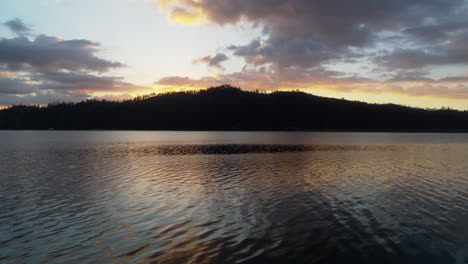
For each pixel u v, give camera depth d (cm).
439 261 855
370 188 1839
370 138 11769
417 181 2083
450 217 1260
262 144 7100
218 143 7494
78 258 869
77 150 5003
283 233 1070
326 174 2392
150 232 1079
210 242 988
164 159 3562
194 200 1532
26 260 856
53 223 1173
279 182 2036
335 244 973
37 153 4378
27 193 1678
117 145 6481
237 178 2195
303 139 10312
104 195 1638
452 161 3425
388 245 967
